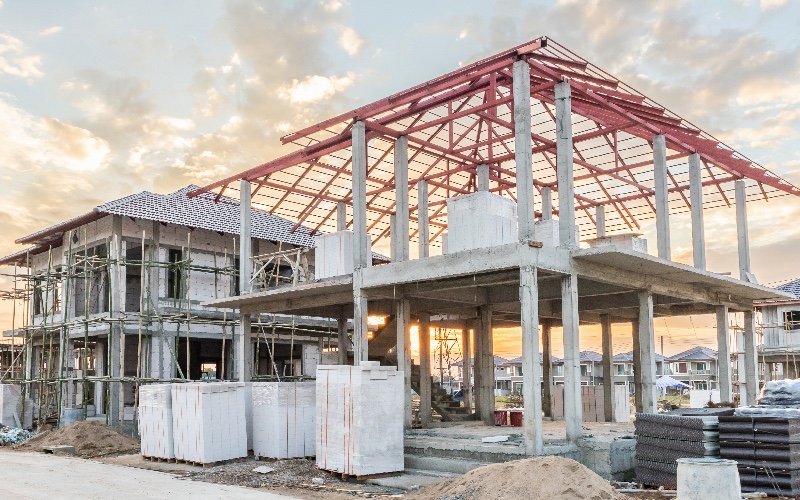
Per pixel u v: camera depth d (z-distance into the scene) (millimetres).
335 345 38938
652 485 15047
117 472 18672
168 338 29688
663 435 14867
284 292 21688
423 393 24328
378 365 17016
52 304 33625
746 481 13359
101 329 29391
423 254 23656
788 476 12961
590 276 17656
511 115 21969
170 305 30234
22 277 32188
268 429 20031
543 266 16250
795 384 15562
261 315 32312
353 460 16484
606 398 26906
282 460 19469
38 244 34844
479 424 24312
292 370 32875
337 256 21562
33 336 35250
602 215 29203
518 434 18781
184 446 19953
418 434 19688
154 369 29156
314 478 16828
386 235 30906
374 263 35656
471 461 16812
